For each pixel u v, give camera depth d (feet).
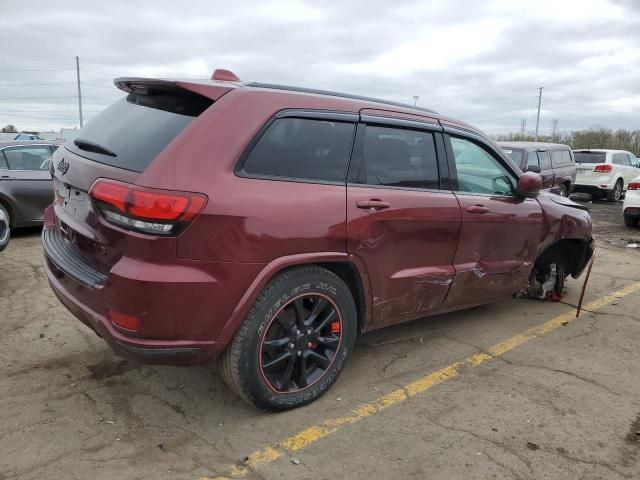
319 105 10.35
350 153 10.64
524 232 14.69
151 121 9.71
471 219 12.82
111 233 8.60
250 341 9.35
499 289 14.42
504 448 9.43
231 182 8.84
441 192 12.34
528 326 15.56
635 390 11.75
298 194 9.57
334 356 10.75
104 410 10.25
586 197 57.62
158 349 8.61
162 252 8.31
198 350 8.91
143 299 8.29
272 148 9.53
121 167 9.00
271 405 10.02
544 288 17.61
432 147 12.37
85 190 9.34
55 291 10.34
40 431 9.47
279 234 9.19
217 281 8.68
